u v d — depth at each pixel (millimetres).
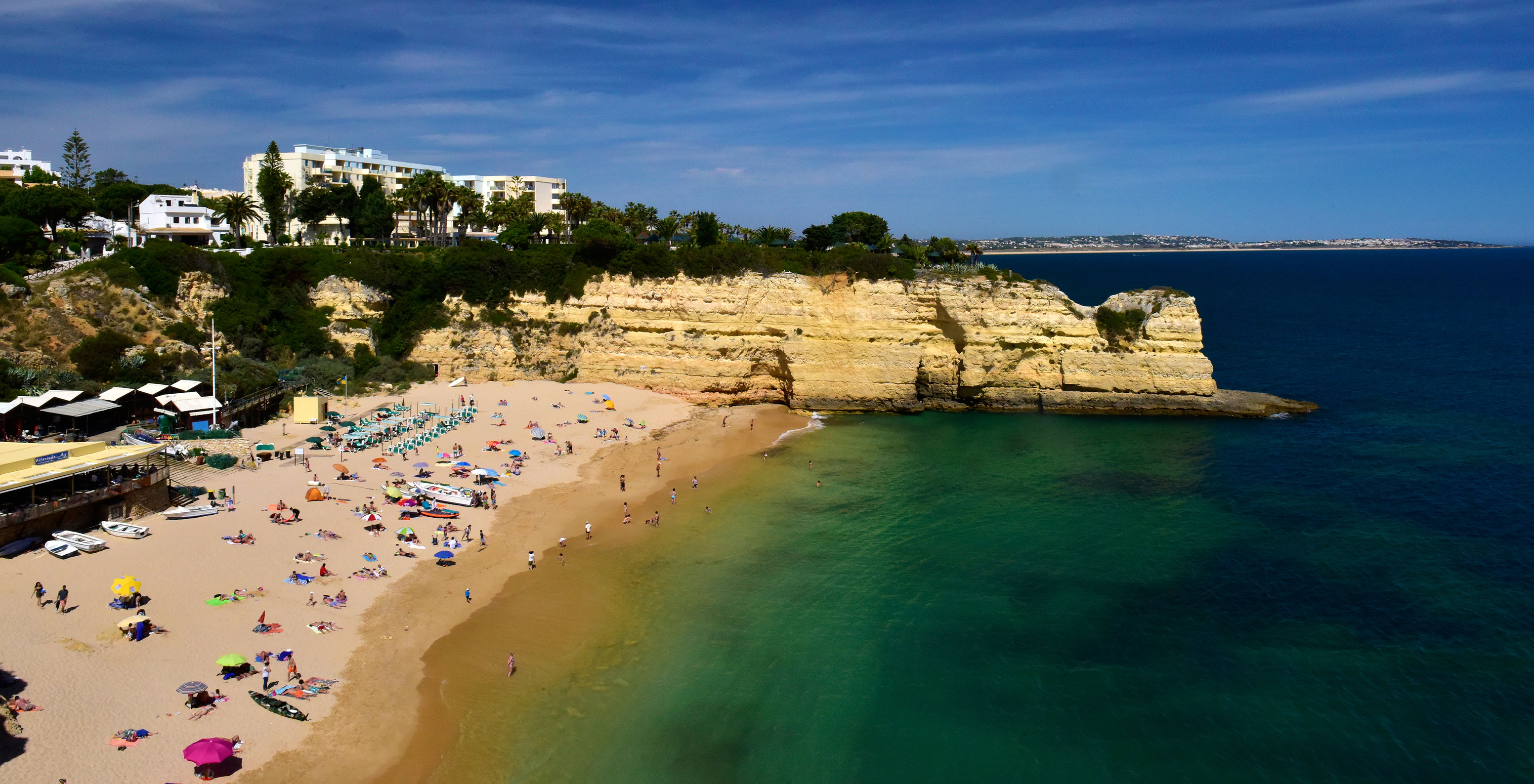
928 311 88312
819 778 32188
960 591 47000
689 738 34094
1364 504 60844
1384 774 32656
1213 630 43062
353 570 44781
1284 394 101312
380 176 155000
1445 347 139000
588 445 72312
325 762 30547
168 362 72500
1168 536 55125
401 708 34062
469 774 31078
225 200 109625
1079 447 76688
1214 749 34125
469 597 43312
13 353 66312
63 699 31719
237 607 39562
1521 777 32406
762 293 88000
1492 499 61656
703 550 51844
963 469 69500
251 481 55781
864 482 65812
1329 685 38344
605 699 36250
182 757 29500
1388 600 46031
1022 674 39125
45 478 45031
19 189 99438
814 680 38250
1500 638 41938
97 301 73812
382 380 85500
